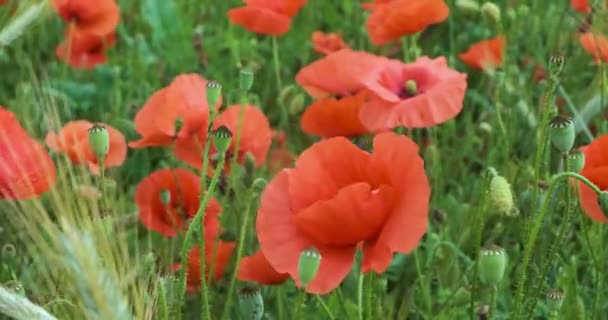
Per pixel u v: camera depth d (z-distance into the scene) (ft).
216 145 3.57
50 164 3.48
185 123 4.07
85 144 4.06
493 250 3.49
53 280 3.47
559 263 4.19
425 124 3.86
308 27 5.85
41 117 4.39
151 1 5.53
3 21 4.75
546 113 3.76
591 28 4.61
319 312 4.06
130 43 5.54
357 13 5.81
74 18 4.93
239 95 5.01
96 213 3.39
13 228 4.10
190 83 4.09
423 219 3.37
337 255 3.45
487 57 4.78
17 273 4.08
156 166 4.90
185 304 4.06
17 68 5.44
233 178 4.07
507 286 4.10
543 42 5.64
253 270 3.79
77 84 5.18
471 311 3.82
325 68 4.16
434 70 3.99
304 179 3.48
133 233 4.21
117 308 3.33
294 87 4.87
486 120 4.97
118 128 4.84
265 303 4.15
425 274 4.12
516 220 4.30
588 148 3.75
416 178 3.39
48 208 4.07
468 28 5.58
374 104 3.90
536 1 5.57
